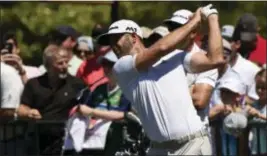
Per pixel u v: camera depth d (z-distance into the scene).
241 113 21.05
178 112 16.61
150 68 16.72
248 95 22.59
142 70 16.72
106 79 22.50
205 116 17.83
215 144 21.41
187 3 45.75
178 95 16.61
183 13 18.28
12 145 22.23
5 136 22.31
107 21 44.03
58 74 22.14
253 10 47.25
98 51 23.84
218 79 21.69
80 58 26.58
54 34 23.22
